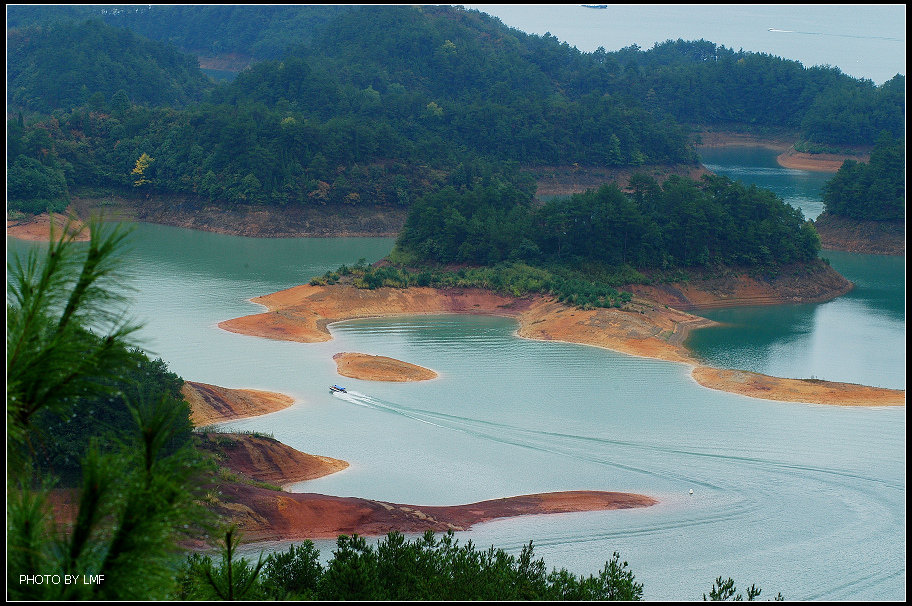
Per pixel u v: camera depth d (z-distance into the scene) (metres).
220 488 58.00
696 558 56.38
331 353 111.38
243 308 131.00
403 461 75.38
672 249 157.12
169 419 14.27
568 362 109.88
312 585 33.97
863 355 117.69
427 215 159.00
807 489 71.44
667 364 110.44
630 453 79.00
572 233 154.88
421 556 36.06
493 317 134.88
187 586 23.64
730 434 84.94
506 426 85.12
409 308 135.38
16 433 13.17
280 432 80.94
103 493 13.69
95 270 13.39
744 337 126.69
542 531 60.94
